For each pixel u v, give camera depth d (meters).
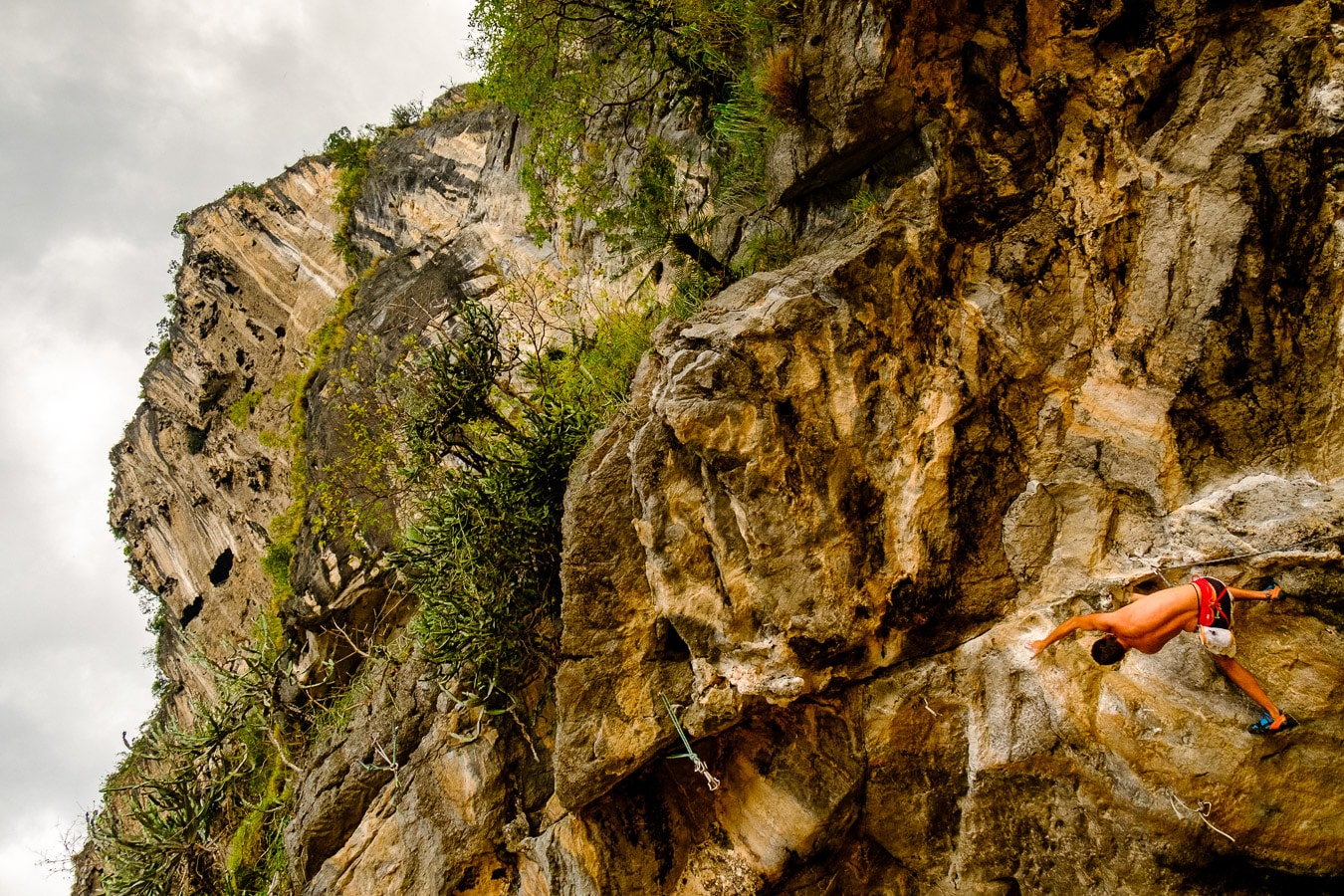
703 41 8.80
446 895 8.27
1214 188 5.43
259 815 13.77
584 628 6.82
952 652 5.91
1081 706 5.27
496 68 11.50
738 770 6.66
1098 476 5.71
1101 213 5.98
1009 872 5.60
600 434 7.28
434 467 9.80
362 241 22.58
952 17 6.43
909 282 6.11
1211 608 4.65
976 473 5.94
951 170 6.35
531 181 13.00
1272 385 5.21
